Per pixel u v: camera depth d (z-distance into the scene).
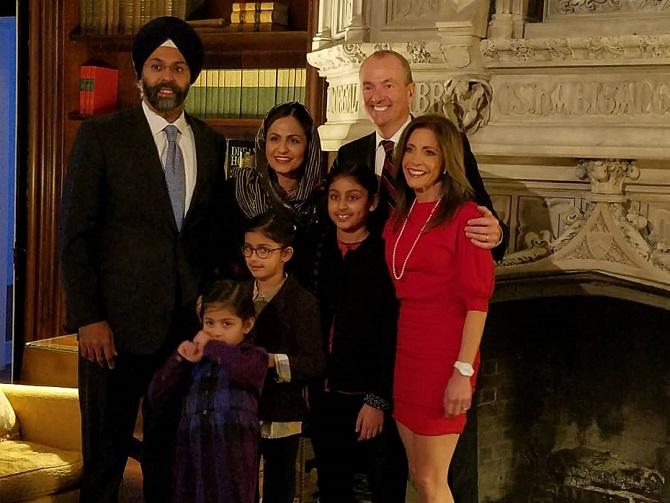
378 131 3.00
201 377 2.71
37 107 4.91
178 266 2.98
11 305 6.01
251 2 4.57
